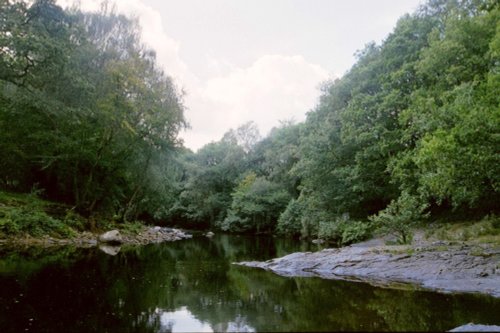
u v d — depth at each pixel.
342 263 13.62
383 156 24.61
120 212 35.62
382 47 27.91
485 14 19.08
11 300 7.92
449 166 13.34
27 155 26.42
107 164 29.23
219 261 16.23
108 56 27.36
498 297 8.68
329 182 27.75
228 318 6.92
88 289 9.34
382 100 24.56
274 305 7.95
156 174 33.62
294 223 38.84
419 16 26.97
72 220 25.52
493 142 12.35
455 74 19.42
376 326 6.32
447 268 11.42
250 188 49.81
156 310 7.51
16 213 20.86
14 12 20.53
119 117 26.62
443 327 6.27
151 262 15.43
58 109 22.73
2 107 23.31
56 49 20.47
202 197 59.28
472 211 21.34
